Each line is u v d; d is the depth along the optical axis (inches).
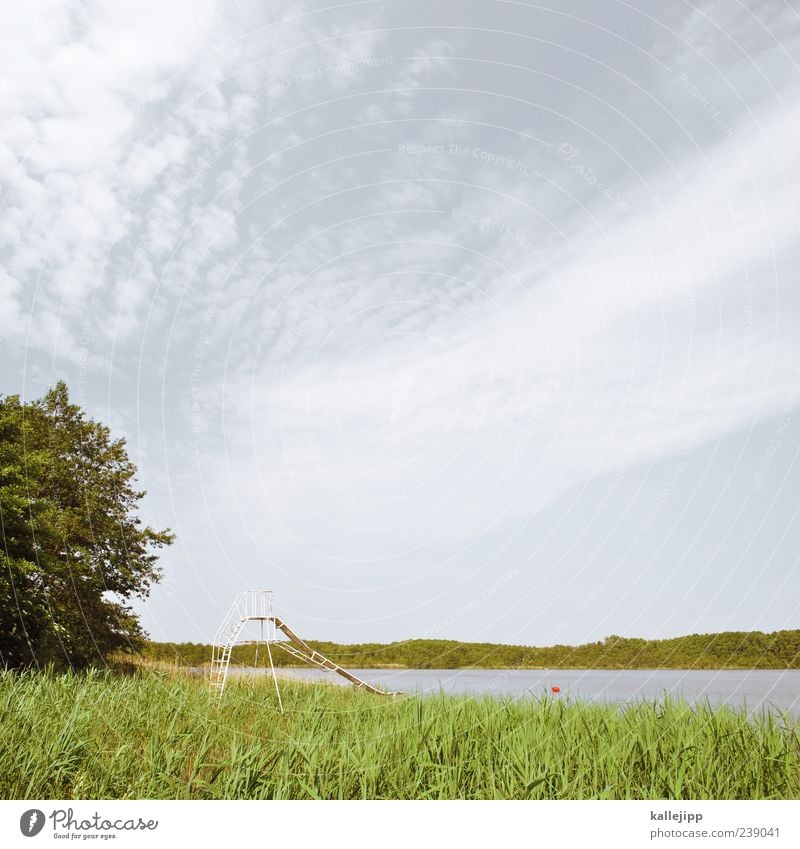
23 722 403.5
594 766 347.6
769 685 1900.8
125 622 1053.8
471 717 443.2
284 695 706.8
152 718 450.9
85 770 345.1
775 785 343.9
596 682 2338.8
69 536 1047.6
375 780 333.1
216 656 874.8
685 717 437.4
